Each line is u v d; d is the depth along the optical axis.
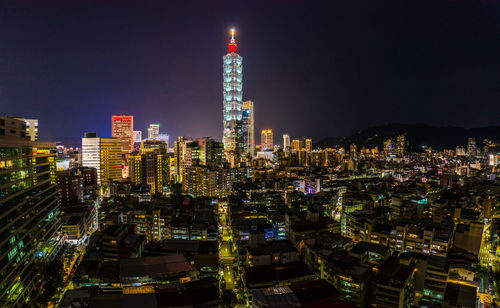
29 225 120.50
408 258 119.12
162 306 93.94
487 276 149.50
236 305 121.56
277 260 131.12
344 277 109.25
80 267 128.88
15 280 105.88
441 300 119.62
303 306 96.31
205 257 138.88
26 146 121.94
